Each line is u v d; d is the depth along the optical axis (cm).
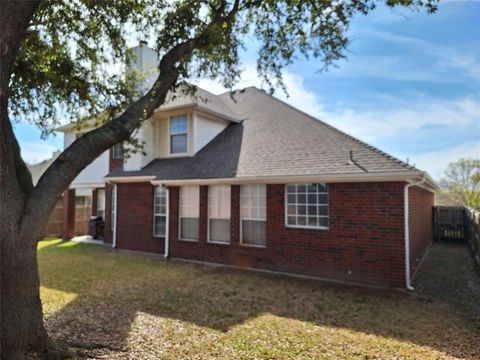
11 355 337
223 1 550
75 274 852
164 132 1299
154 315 544
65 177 385
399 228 732
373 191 766
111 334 458
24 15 320
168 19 546
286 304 614
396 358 397
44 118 586
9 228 339
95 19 529
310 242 846
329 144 936
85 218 1795
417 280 811
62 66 551
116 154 1473
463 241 1487
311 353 407
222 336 457
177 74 528
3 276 339
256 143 1103
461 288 739
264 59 647
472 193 2325
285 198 891
